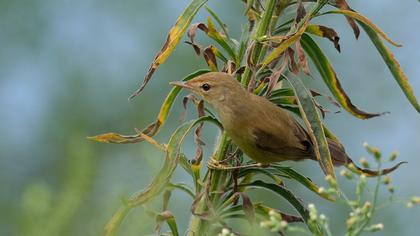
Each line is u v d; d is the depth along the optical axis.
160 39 21.09
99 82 19.94
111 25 21.31
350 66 21.02
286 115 10.19
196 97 10.04
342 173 6.82
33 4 21.20
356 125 20.28
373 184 14.33
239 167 9.37
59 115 18.94
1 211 6.55
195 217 9.29
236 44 9.92
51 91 19.92
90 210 5.18
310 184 9.42
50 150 17.11
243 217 9.25
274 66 9.81
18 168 16.70
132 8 21.39
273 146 10.06
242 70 9.91
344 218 16.97
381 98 20.84
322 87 19.30
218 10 20.47
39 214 5.08
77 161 5.33
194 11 9.42
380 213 17.14
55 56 20.80
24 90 20.31
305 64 9.52
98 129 19.09
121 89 19.89
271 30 9.69
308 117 8.87
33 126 18.31
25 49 20.98
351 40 21.09
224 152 9.71
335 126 20.22
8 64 20.69
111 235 8.09
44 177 15.98
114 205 5.22
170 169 8.68
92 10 21.20
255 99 9.99
